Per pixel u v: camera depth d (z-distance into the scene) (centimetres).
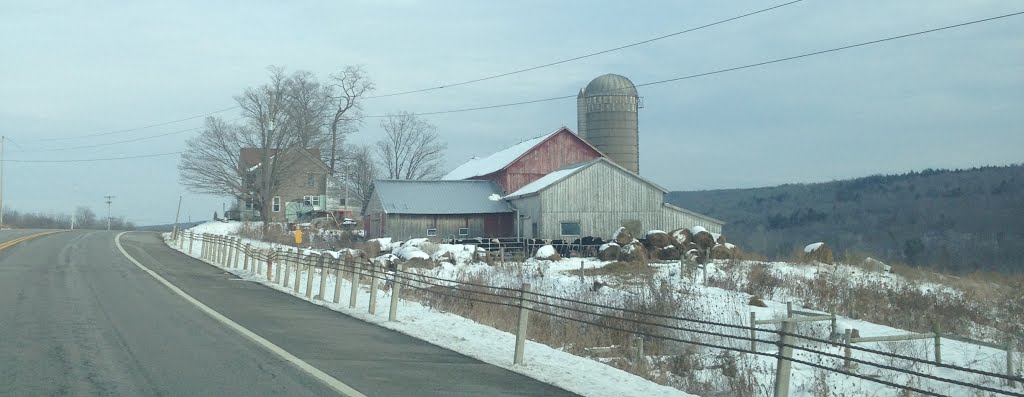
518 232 5534
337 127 8800
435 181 5928
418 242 3978
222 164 6906
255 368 1057
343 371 1058
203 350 1191
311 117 7812
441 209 5519
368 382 991
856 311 2386
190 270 3002
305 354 1182
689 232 4253
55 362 1070
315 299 2047
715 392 1212
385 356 1193
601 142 7212
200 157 6875
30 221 11681
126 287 2219
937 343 1580
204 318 1582
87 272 2719
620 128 7206
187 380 970
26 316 1541
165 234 6338
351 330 1473
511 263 3544
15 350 1158
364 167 9600
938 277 3450
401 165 9394
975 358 1659
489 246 4566
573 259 4050
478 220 5600
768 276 2984
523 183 6100
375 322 1599
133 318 1547
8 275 2503
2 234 5434
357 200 8925
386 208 5416
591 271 3328
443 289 2145
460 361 1176
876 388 1359
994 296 2822
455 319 1653
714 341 1747
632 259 3806
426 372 1077
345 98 8794
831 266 3509
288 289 2347
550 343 1553
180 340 1281
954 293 2839
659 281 2753
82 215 13362
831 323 1888
